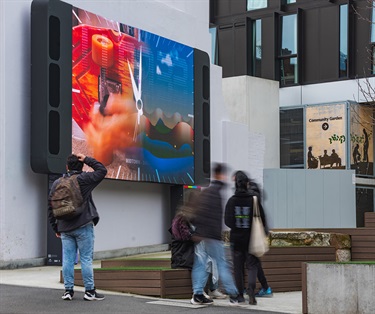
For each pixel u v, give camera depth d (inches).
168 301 453.1
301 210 1149.7
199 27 963.3
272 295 518.6
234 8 1393.9
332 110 1277.1
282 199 1143.6
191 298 483.8
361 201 1278.3
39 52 679.7
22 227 677.3
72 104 701.9
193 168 891.4
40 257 693.9
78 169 429.7
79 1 739.4
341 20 1306.6
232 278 456.4
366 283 419.2
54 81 682.2
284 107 1326.3
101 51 745.0
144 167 802.2
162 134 835.4
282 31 1365.7
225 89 1278.3
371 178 1295.5
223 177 450.3
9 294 466.9
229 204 460.4
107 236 782.5
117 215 798.5
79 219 427.5
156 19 866.8
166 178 839.1
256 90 1278.3
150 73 820.6
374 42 1270.9
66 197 419.5
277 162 1309.1
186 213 486.0
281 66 1364.4
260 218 460.4
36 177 694.5
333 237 717.9
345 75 1300.4
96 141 731.4
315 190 1158.3
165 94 844.6
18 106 676.7
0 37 666.8
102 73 745.6
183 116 875.4
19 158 676.7
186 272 483.8
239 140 1026.1
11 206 666.8
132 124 785.6
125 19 811.4
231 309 435.2
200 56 914.7
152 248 842.2
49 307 416.5
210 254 444.1
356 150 1270.9
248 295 473.7
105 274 494.3
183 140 872.9
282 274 557.0
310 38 1331.2
